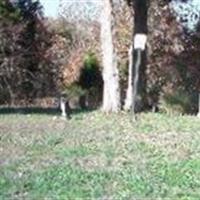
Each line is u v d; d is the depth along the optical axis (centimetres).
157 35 4300
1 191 1230
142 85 2664
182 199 1191
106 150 1656
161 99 2873
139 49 2520
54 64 4428
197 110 2741
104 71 2581
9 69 4081
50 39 4519
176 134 1925
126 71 4022
